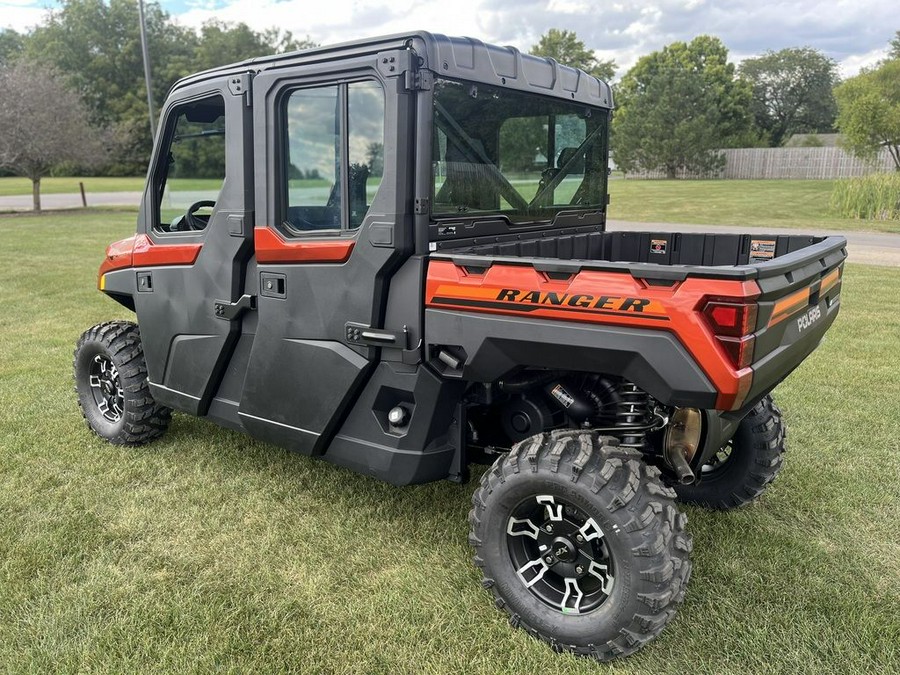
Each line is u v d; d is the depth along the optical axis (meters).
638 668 2.32
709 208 20.39
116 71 59.38
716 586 2.74
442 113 2.58
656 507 2.24
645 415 2.71
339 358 2.79
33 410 4.68
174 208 3.49
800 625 2.51
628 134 48.44
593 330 2.24
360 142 2.62
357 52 2.56
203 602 2.67
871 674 2.28
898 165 25.95
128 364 3.92
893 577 2.81
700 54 61.28
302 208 2.86
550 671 2.31
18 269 10.84
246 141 2.94
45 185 40.75
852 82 25.36
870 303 7.79
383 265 2.59
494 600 2.59
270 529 3.18
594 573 2.36
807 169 42.31
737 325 2.02
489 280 2.42
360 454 2.89
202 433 4.32
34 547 3.02
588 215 3.64
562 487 2.30
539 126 3.15
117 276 3.84
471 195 2.81
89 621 2.55
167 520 3.27
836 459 3.87
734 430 2.94
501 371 2.48
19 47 73.38
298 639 2.46
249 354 3.26
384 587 2.76
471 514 2.58
